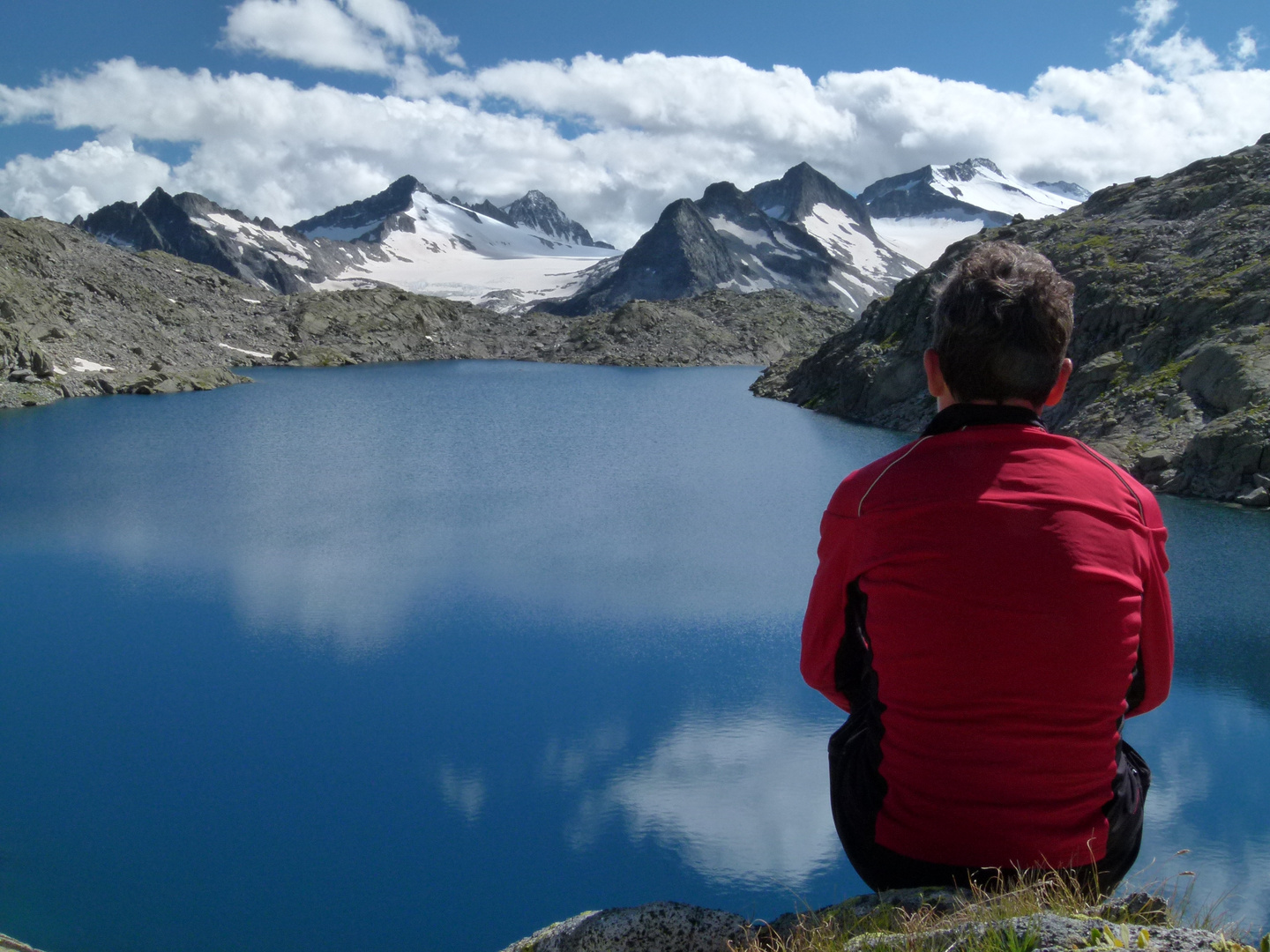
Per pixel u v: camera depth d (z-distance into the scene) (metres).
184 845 14.91
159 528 37.72
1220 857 13.56
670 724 19.59
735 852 14.83
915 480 3.20
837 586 3.44
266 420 74.19
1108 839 3.14
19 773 17.41
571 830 15.51
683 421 76.81
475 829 15.51
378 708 20.41
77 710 20.25
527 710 20.33
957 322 3.33
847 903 3.54
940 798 3.08
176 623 26.06
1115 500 3.14
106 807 16.14
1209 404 45.41
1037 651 2.93
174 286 138.50
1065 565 2.94
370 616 26.67
